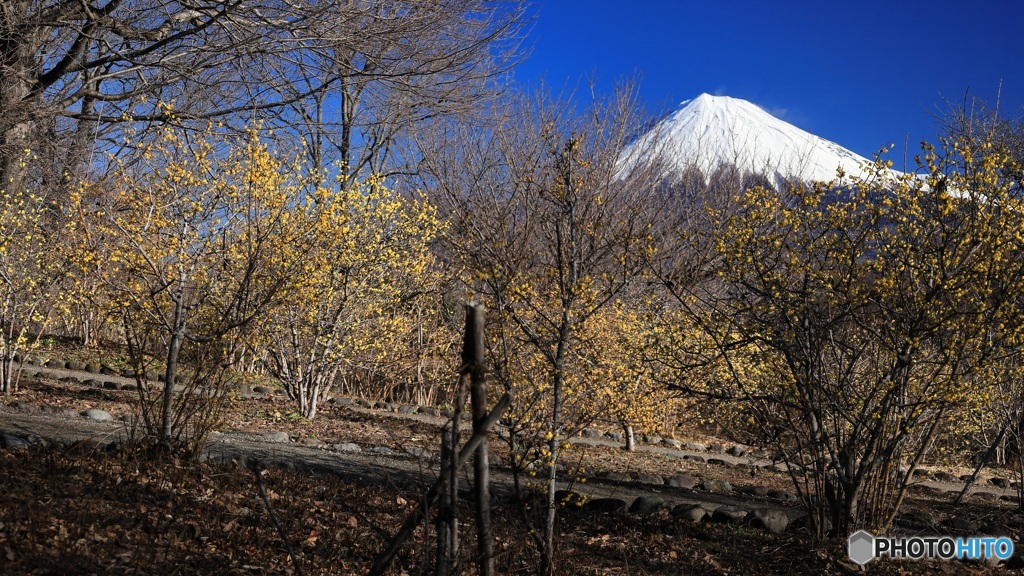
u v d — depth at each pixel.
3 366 10.56
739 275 6.23
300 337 11.72
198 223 7.29
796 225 6.09
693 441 15.24
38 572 3.76
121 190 7.33
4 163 13.35
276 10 15.25
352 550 5.03
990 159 5.80
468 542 4.65
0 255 10.41
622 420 5.89
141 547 4.38
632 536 6.41
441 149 17.77
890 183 6.13
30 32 14.12
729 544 6.39
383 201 10.84
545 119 15.99
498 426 5.28
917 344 5.74
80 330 16.22
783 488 10.62
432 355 14.32
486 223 7.18
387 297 12.05
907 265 5.91
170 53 15.70
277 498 5.95
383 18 15.27
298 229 8.42
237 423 10.22
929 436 6.28
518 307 5.75
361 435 10.67
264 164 7.30
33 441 6.65
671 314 7.66
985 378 6.08
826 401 6.27
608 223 6.19
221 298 8.16
